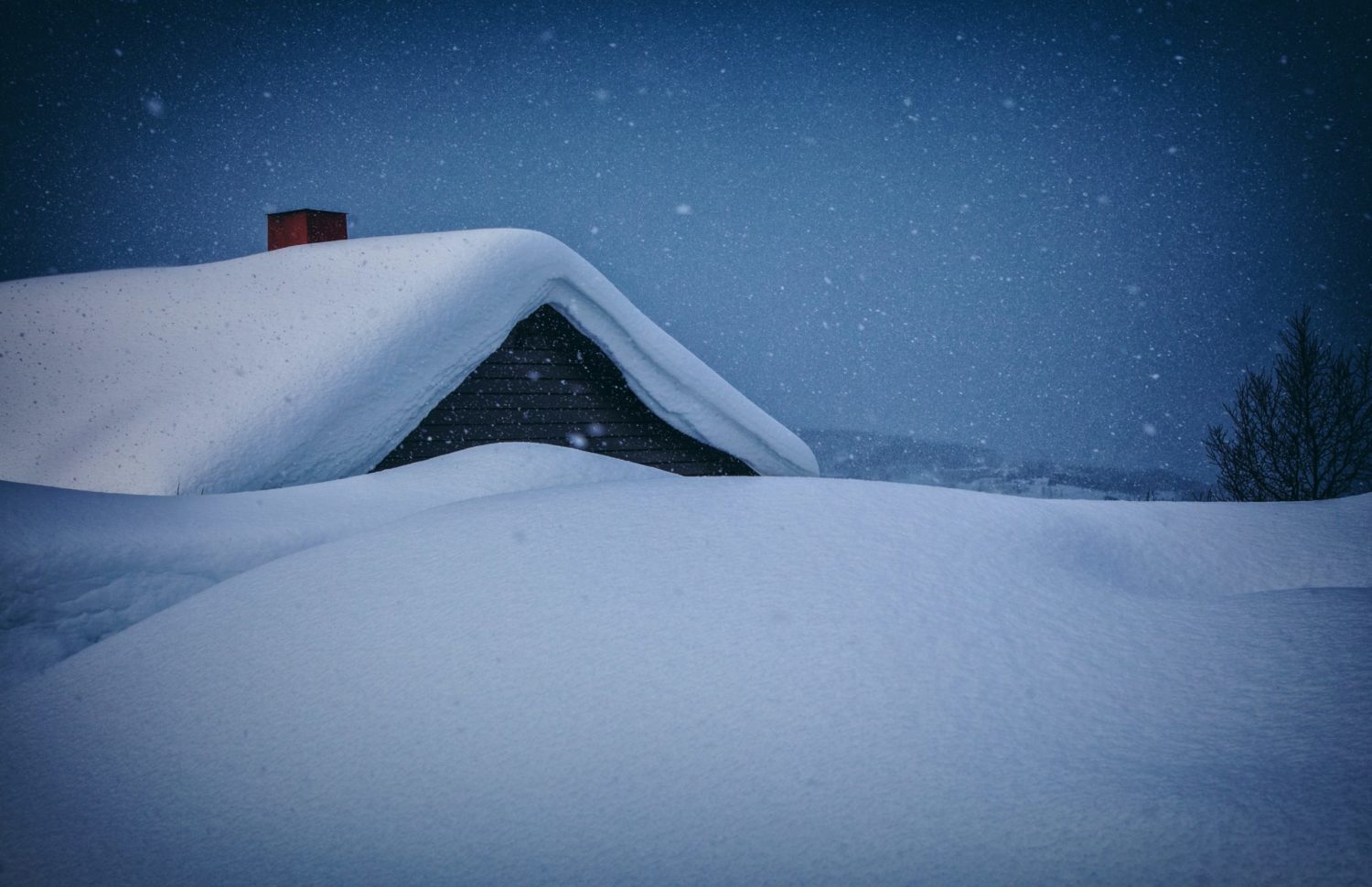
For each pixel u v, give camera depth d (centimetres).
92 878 252
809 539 446
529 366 970
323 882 239
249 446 709
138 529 540
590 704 310
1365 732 265
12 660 449
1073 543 506
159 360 834
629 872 229
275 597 431
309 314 851
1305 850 208
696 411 1023
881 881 216
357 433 778
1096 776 251
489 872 235
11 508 527
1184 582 506
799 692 305
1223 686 313
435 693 328
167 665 385
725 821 246
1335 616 370
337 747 305
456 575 424
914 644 338
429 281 852
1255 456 1870
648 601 379
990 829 230
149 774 307
